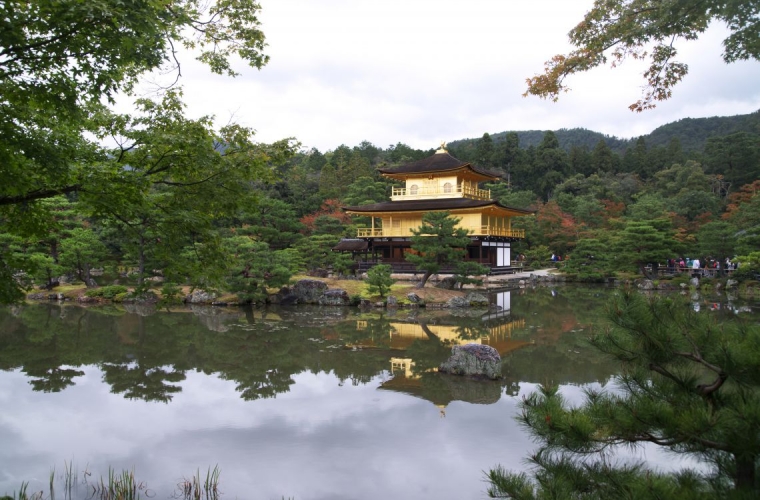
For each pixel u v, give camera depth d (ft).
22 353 68.23
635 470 18.58
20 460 34.94
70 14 19.48
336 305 115.34
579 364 59.98
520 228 230.68
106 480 31.86
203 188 31.04
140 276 119.65
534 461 20.27
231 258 35.60
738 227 166.81
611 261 159.84
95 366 61.41
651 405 16.11
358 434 39.09
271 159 33.81
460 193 186.19
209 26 32.89
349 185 274.16
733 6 22.57
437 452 35.65
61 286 133.80
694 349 16.19
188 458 35.01
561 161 375.45
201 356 66.44
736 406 14.53
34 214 28.48
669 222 151.12
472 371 55.06
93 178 26.00
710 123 593.01
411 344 73.46
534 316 99.35
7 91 21.65
